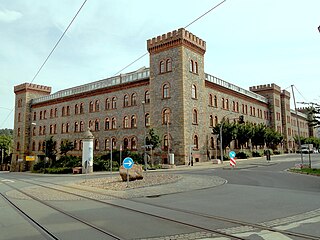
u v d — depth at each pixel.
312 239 6.24
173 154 40.47
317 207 9.62
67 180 25.73
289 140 81.62
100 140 55.12
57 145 64.94
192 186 16.19
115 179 22.08
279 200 11.06
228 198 11.89
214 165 37.84
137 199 12.63
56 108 67.06
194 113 44.94
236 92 59.56
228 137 46.88
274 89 75.69
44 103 70.50
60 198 13.84
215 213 9.09
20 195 15.52
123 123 51.41
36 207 11.35
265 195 12.38
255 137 56.22
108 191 15.62
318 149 86.44
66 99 64.38
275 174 22.83
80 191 16.42
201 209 9.79
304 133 99.69
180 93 42.97
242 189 14.48
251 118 65.38
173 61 44.50
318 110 24.55
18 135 75.12
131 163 17.36
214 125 50.56
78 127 60.62
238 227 7.37
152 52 47.34
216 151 49.12
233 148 55.44
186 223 7.90
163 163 43.16
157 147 44.09
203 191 14.23
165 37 45.53
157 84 46.00
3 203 12.72
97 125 56.38
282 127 80.06
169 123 43.66
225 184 16.81
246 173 24.19
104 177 26.58
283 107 80.75
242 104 62.25
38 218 9.14
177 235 6.77
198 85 46.50
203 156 45.50
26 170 71.69
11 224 8.38
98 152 55.06
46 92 77.94
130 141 49.69
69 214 9.68
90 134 37.06
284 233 6.74
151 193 14.16
